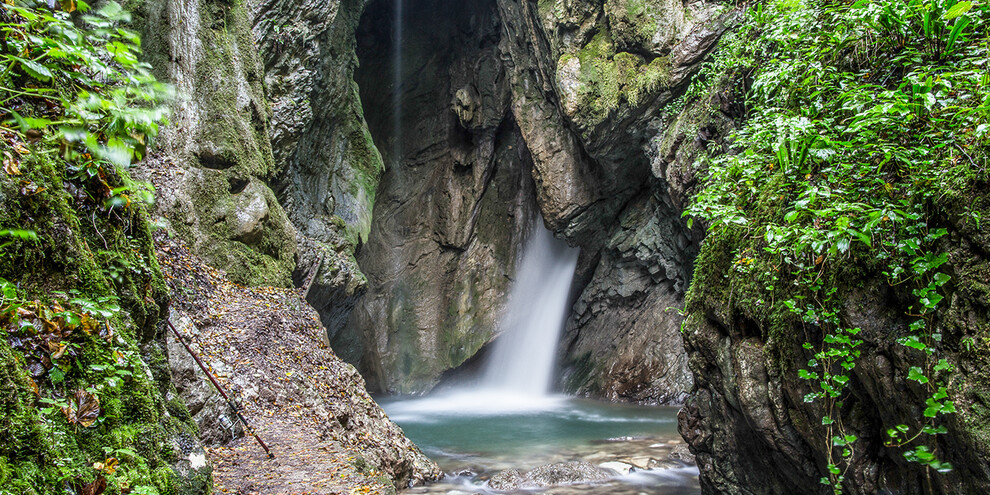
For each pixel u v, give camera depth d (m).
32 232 1.98
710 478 6.23
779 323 4.46
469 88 21.92
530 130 18.81
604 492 8.81
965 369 2.89
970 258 2.94
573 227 19.11
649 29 15.41
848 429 3.95
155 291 3.00
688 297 6.15
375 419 9.64
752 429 5.03
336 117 17.33
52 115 2.21
